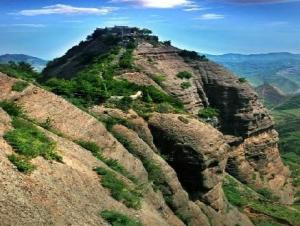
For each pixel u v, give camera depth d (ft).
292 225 249.55
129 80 282.15
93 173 116.67
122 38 371.76
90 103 190.29
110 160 140.05
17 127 110.32
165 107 210.59
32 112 131.44
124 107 194.29
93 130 146.30
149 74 306.35
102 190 111.14
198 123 197.16
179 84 320.91
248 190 302.04
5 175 84.28
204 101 342.44
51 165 100.27
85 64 363.15
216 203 191.42
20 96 132.46
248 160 349.61
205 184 185.57
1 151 91.76
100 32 416.87
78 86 196.03
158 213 135.74
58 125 135.74
